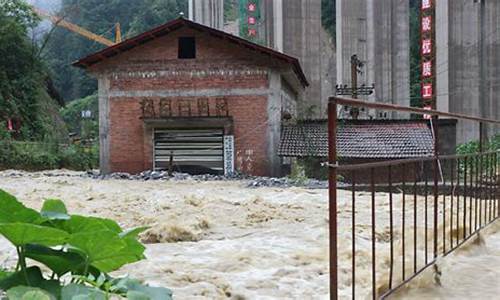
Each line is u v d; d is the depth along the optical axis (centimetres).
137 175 1944
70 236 209
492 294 442
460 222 736
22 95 3222
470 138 2933
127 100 2031
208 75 2002
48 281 215
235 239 721
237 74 1992
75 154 2914
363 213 934
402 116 3409
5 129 2734
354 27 3547
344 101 331
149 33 1978
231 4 7681
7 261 539
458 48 2942
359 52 3553
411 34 5222
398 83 3459
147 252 625
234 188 1498
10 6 3381
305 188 1474
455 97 2939
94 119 5169
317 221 877
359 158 1759
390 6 3466
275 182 1636
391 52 3462
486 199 688
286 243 679
